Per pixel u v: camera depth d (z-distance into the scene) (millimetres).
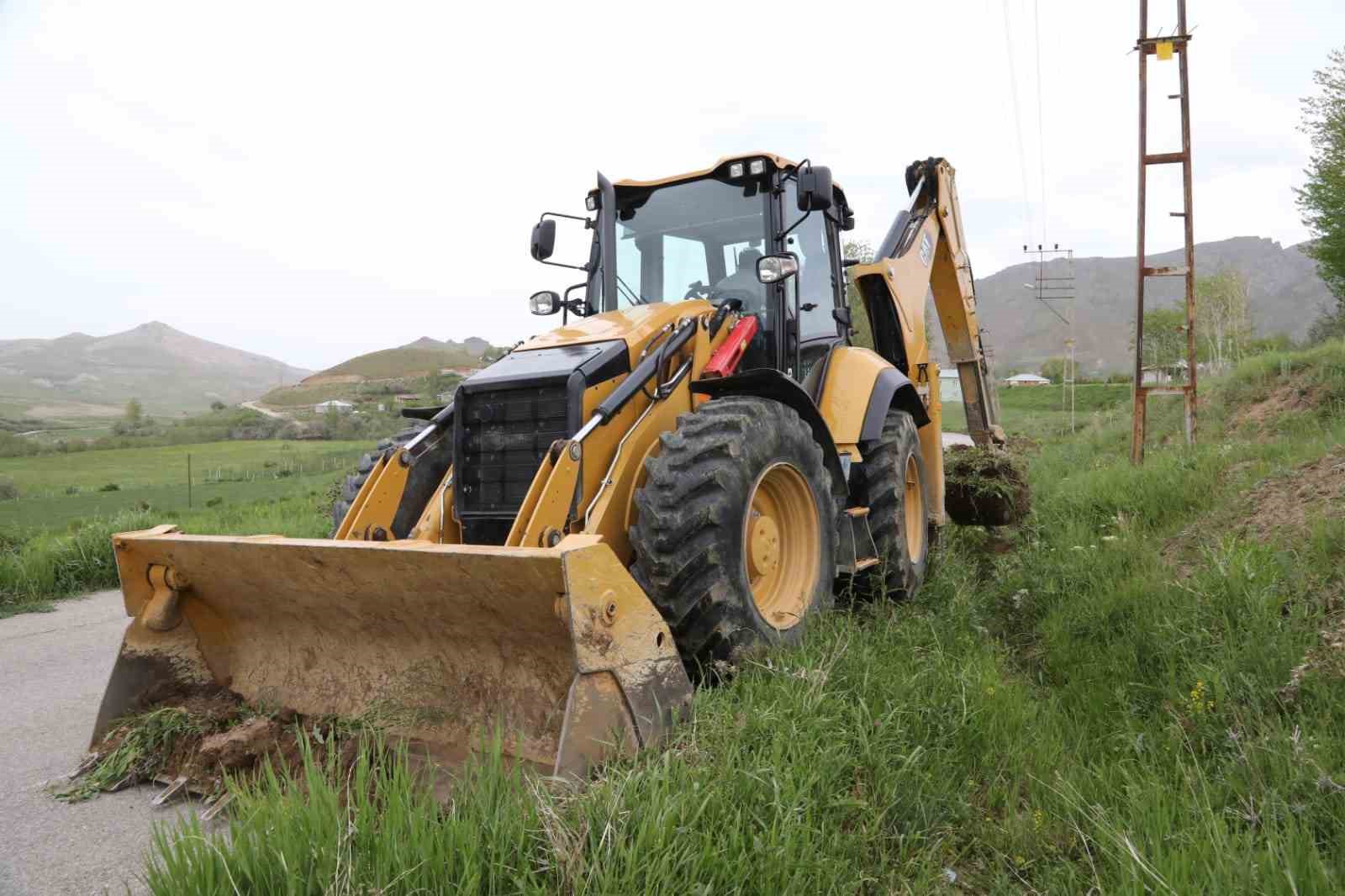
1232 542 4102
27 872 2594
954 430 29312
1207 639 3521
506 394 3865
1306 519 4273
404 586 3020
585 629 2625
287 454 43062
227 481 25406
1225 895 2020
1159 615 3926
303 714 3365
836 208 5961
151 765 3230
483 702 3062
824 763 2652
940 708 3250
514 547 2979
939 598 5223
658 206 5137
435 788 2637
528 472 3779
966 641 4156
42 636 6027
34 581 7551
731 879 2100
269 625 3590
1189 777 2656
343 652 3434
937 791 2744
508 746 2916
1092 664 3801
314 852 2068
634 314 4379
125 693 3500
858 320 9375
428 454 4160
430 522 3949
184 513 13273
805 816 2402
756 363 4777
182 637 3645
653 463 3584
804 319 5344
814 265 5578
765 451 3805
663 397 3953
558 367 3779
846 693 3221
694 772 2457
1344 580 3576
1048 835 2555
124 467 38594
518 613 2850
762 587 3992
